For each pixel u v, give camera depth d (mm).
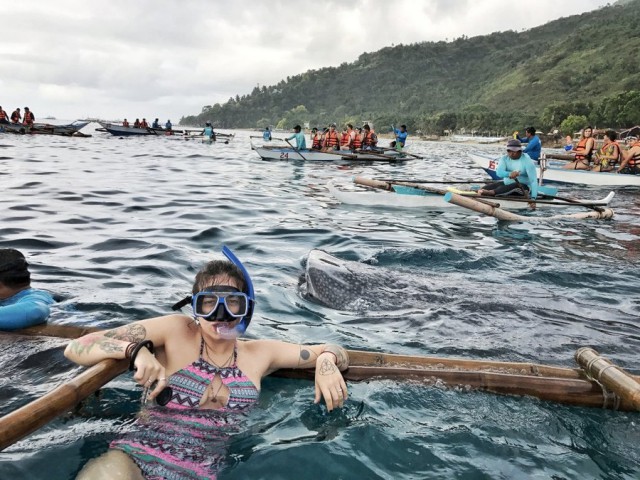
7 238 7203
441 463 2729
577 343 4395
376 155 27000
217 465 2574
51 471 2482
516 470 2705
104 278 5625
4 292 4195
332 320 4816
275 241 7875
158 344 3033
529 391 3322
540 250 7949
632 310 5301
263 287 5641
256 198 12117
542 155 13734
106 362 2822
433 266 6781
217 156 25609
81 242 7188
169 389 2898
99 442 2695
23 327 3891
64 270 5844
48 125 38469
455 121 173125
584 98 186125
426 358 3594
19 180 13133
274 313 4926
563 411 3234
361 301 5184
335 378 3168
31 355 3506
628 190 16422
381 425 3023
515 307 5102
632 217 11359
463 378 3398
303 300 5312
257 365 3197
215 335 2936
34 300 4137
